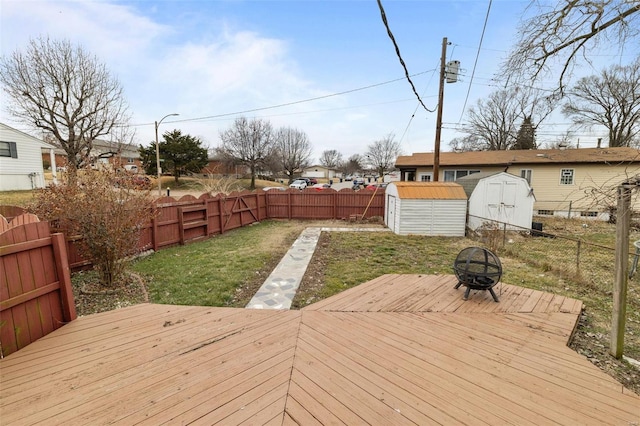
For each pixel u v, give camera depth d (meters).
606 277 5.70
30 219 3.68
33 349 2.63
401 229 9.92
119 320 3.22
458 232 9.89
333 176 69.00
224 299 4.27
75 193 4.57
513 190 10.40
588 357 2.85
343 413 1.88
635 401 2.08
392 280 4.73
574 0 4.50
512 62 5.61
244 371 2.32
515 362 2.53
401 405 1.97
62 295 3.10
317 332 2.99
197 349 2.64
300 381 2.20
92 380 2.20
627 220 2.73
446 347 2.75
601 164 14.53
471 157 17.81
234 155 35.97
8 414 1.86
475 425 1.82
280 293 4.55
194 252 7.09
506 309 3.64
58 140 17.36
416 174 18.20
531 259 6.95
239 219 11.27
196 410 1.89
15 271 2.60
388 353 2.62
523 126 20.86
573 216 15.26
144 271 5.48
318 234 9.79
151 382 2.18
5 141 16.92
